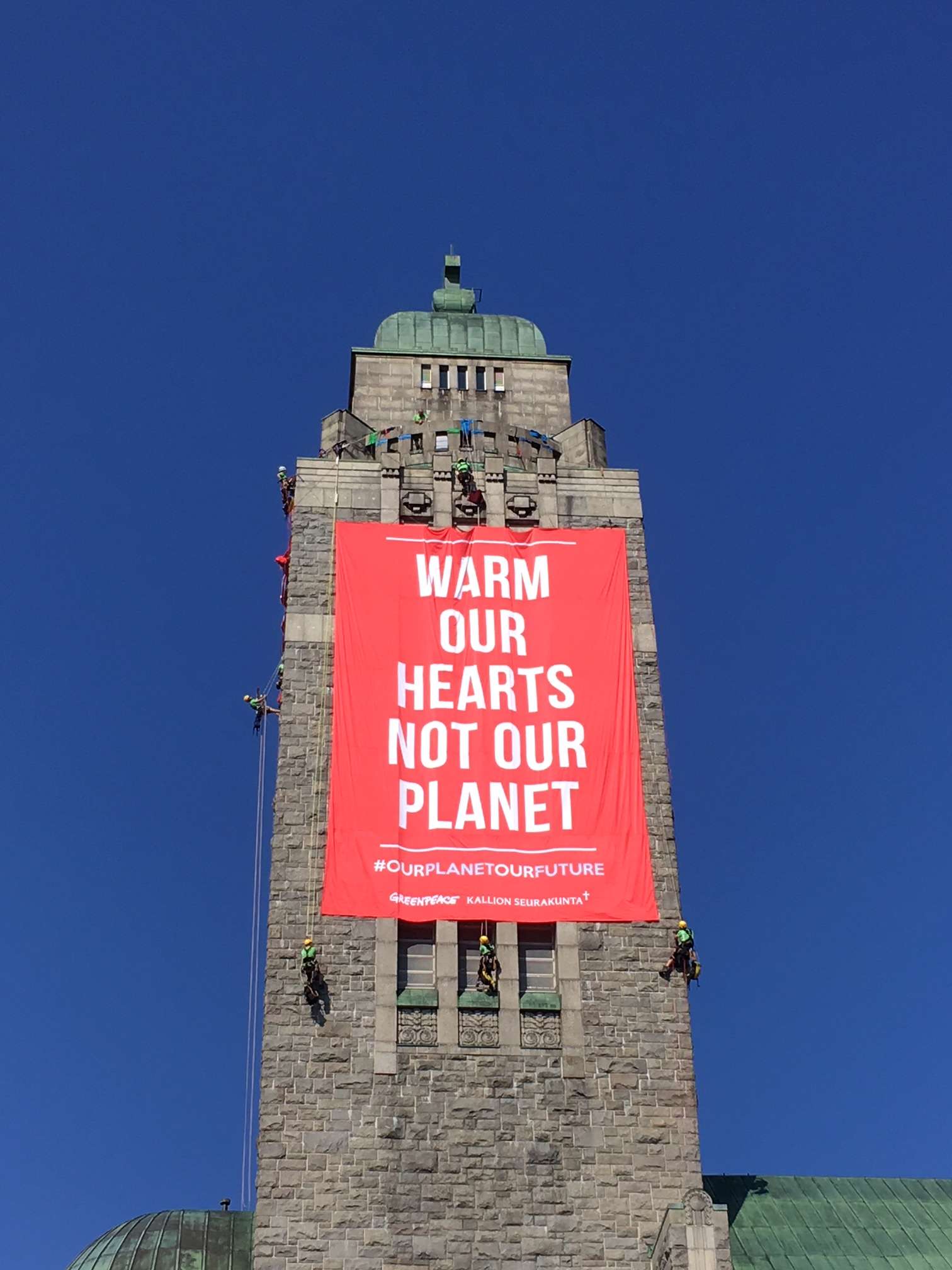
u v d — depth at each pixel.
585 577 61.31
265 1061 51.91
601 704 58.81
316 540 61.69
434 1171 50.56
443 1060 52.31
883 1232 55.78
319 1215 49.62
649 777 57.84
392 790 56.72
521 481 63.62
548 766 57.56
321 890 54.88
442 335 71.75
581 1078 52.41
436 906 54.88
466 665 59.12
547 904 55.25
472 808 56.59
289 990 53.16
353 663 58.94
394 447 65.38
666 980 54.34
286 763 57.16
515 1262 49.34
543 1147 51.19
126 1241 52.69
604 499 63.59
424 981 53.94
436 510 62.56
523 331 72.25
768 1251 54.28
